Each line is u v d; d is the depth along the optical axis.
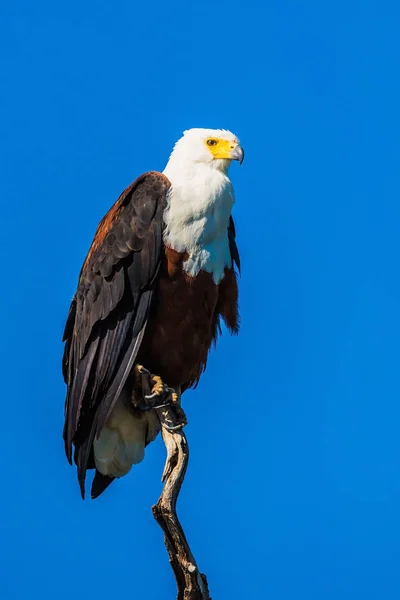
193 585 10.08
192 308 11.95
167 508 10.39
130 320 11.86
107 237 12.23
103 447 12.13
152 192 12.05
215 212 11.88
